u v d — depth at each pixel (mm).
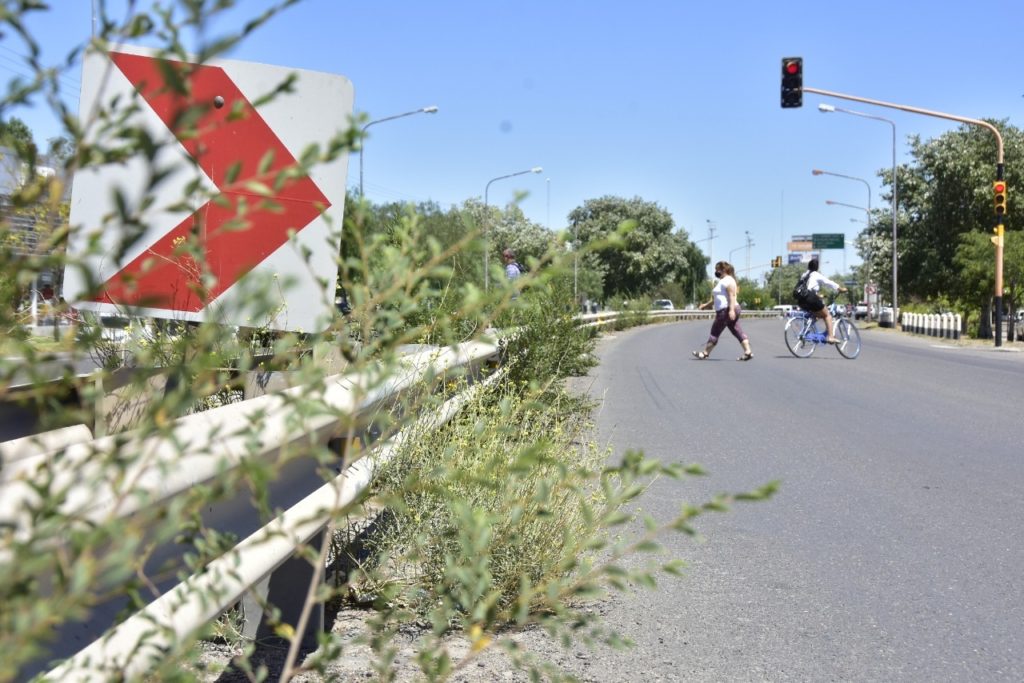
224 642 2916
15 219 884
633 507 5719
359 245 1332
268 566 2227
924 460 7695
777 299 149000
